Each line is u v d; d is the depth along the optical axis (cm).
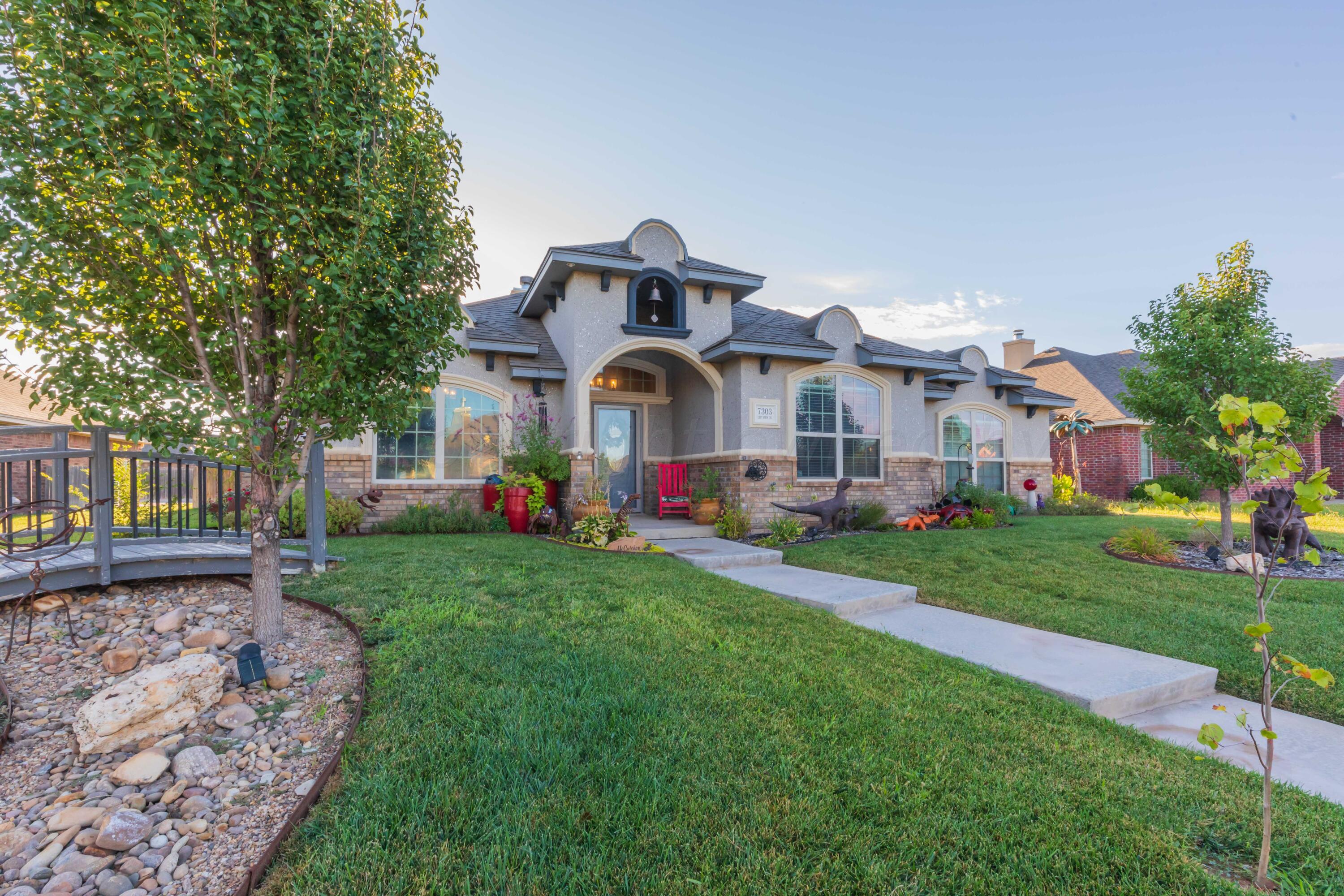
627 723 301
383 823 218
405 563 650
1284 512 784
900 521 1301
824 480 1220
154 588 477
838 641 459
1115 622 559
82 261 301
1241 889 206
